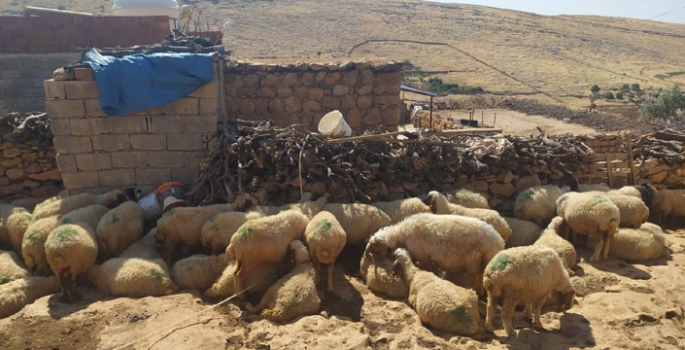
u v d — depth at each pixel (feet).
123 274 22.02
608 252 27.07
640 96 158.71
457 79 185.37
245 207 26.89
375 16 303.68
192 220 25.31
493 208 31.35
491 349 18.06
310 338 18.66
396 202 27.61
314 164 28.63
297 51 218.59
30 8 50.62
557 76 199.82
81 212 26.25
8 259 24.61
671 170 36.73
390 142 30.81
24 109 49.39
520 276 18.52
